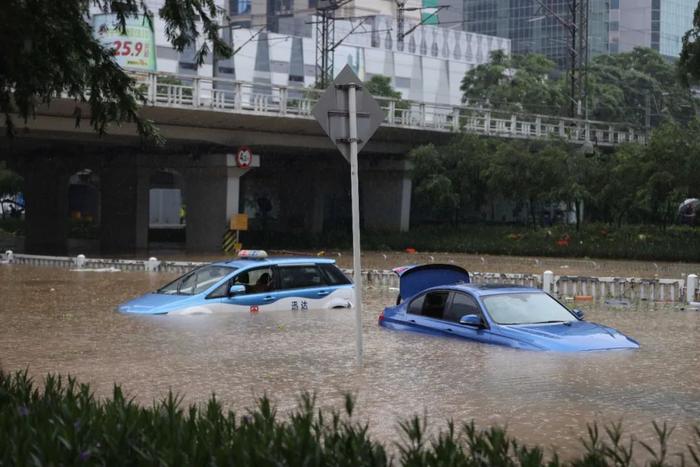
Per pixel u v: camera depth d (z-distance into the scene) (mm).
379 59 106688
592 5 124000
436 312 14031
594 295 22719
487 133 53781
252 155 48312
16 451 4988
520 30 132875
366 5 114750
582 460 5453
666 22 123000
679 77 37031
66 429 5254
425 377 10414
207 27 11406
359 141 11102
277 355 12203
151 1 87875
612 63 92312
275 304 17516
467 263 39875
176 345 13180
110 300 20172
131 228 54406
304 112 44500
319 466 4863
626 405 8891
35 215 60188
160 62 88938
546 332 12516
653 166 44312
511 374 10539
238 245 47406
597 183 49219
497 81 83938
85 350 12703
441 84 112125
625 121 82688
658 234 45812
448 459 4957
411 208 65750
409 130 51031
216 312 16938
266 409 5664
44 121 39625
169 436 5266
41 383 10023
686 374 10625
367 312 17766
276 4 118062
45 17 10273
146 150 50688
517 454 5051
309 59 102062
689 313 18938
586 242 45875
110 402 6285
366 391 9664
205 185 49469
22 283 25172
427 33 113500
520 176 50250
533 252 47031
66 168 58469
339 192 66188
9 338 13898
